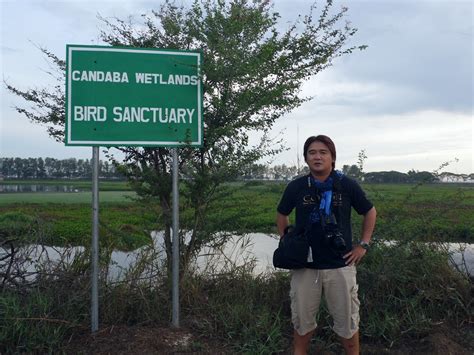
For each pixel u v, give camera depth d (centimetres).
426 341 320
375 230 368
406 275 362
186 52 317
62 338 299
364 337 328
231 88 342
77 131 301
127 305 331
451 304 356
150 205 359
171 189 347
